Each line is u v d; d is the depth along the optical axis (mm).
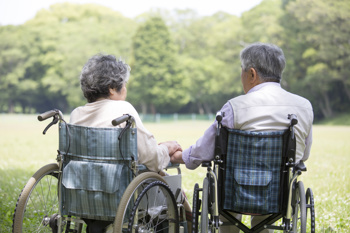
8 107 103000
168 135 29141
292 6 79188
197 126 49562
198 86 92625
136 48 88625
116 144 3715
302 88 77688
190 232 4602
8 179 9391
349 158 14398
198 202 4012
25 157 14953
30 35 101562
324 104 78750
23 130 37062
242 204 3633
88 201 3762
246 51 4000
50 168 3975
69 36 100812
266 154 3615
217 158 3658
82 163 3783
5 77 99750
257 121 3719
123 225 3648
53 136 28672
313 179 9570
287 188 3672
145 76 87500
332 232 5406
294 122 3529
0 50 100062
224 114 3770
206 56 96625
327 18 74625
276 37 80750
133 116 3828
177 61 89062
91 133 3762
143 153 3938
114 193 3697
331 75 74062
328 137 28203
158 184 3762
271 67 3922
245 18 90500
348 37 73500
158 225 4238
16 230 3656
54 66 99375
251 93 3852
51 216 3969
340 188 8328
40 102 102312
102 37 98812
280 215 3842
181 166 11953
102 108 4016
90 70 4090
